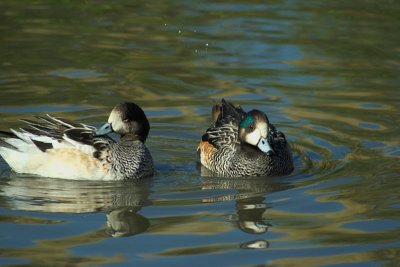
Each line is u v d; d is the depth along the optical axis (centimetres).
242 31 2309
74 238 1215
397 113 1786
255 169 1529
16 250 1169
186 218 1302
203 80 1962
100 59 2091
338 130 1703
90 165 1481
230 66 2050
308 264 1130
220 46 2191
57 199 1379
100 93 1870
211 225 1270
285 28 2331
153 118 1761
